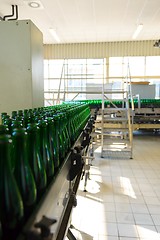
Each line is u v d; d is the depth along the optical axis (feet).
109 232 6.85
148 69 30.66
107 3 16.19
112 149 17.22
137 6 16.81
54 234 2.43
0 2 15.21
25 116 3.56
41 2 15.65
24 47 7.20
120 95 28.19
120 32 24.85
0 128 2.20
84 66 31.40
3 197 1.77
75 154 3.87
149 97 25.18
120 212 8.04
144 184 10.61
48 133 3.14
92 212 8.00
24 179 2.12
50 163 3.03
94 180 11.06
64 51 30.78
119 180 11.10
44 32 24.50
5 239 1.68
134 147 19.07
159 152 17.24
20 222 1.81
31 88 7.38
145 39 28.71
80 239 6.48
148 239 6.55
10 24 7.13
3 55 7.30
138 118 22.85
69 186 3.86
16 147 2.06
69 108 5.74
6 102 7.56
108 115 19.90
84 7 16.92
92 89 24.18
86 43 30.27
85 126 7.23
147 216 7.79
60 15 18.72
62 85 31.35
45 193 2.33
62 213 3.14
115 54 30.17
